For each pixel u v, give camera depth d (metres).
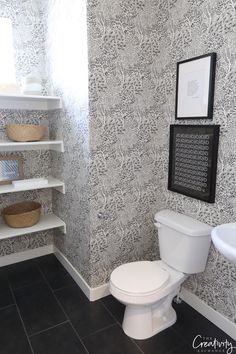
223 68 1.59
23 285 2.32
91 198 1.96
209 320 1.90
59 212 2.62
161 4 1.95
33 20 2.42
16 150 2.50
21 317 1.94
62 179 2.45
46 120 2.61
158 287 1.65
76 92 1.97
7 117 2.42
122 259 2.20
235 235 1.42
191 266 1.81
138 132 2.08
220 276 1.79
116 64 1.88
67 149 2.25
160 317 1.82
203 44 1.70
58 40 2.17
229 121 1.59
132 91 1.99
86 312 1.99
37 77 2.31
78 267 2.29
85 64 1.79
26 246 2.73
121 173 2.06
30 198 2.68
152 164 2.22
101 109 1.87
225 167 1.65
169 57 1.96
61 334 1.79
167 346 1.69
